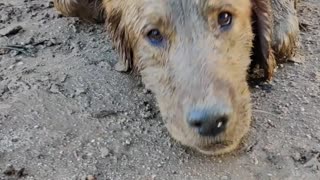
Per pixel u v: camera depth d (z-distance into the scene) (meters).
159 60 0.36
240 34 0.36
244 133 0.34
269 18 0.39
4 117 0.39
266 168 0.34
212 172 0.34
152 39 0.36
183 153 0.35
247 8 0.37
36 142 0.37
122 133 0.37
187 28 0.34
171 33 0.35
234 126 0.33
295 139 0.36
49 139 0.37
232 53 0.35
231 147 0.33
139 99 0.40
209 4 0.34
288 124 0.37
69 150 0.36
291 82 0.40
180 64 0.34
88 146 0.36
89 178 0.34
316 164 0.34
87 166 0.35
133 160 0.35
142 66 0.38
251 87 0.40
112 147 0.36
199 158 0.35
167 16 0.35
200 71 0.33
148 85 0.38
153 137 0.37
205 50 0.34
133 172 0.34
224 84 0.33
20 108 0.40
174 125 0.34
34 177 0.34
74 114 0.39
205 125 0.32
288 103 0.38
